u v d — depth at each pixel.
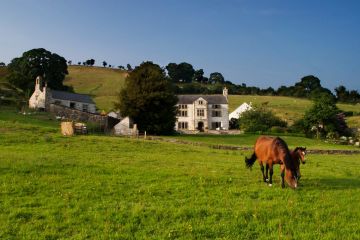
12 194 18.34
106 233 13.70
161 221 15.06
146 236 13.59
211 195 19.33
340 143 95.94
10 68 165.75
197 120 142.25
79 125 52.25
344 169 32.84
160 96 85.06
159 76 87.50
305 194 20.28
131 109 85.56
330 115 112.06
